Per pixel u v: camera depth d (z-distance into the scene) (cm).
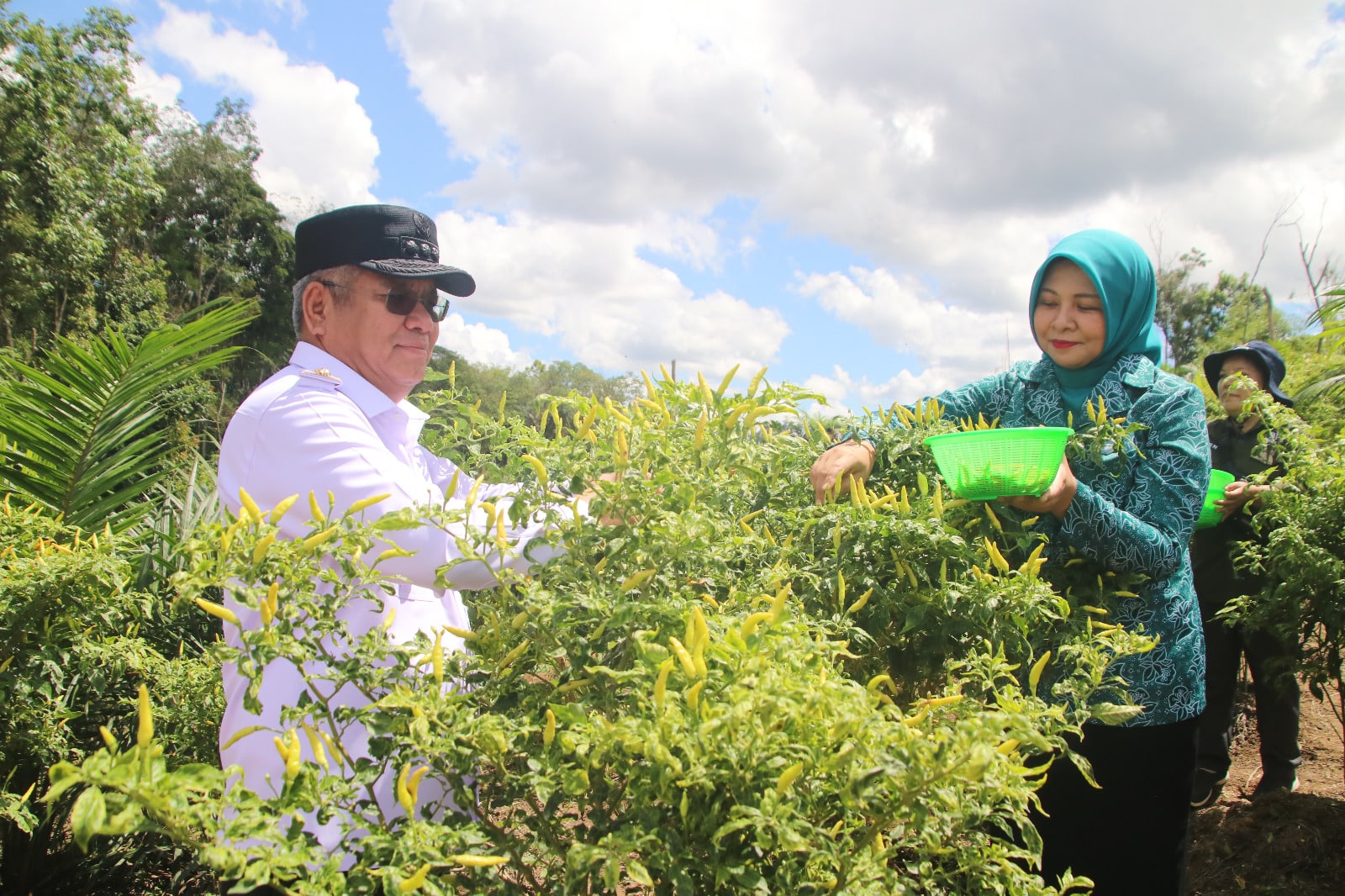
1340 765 435
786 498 209
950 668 159
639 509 142
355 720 155
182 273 4219
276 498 162
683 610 129
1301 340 703
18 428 337
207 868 275
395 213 182
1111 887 205
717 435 164
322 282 181
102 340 348
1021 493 176
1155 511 197
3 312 2164
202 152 4266
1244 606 362
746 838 114
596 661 144
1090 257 210
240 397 4200
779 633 121
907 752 104
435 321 195
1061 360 218
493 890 124
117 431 356
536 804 137
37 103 2150
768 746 108
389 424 185
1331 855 330
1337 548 336
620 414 159
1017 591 166
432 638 170
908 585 180
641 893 135
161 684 275
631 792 118
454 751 121
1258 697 407
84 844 86
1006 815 135
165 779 94
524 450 175
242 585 118
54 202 2202
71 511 344
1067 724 140
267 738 154
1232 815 386
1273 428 368
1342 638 330
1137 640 162
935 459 193
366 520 158
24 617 240
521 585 142
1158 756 200
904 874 142
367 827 115
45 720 254
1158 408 205
